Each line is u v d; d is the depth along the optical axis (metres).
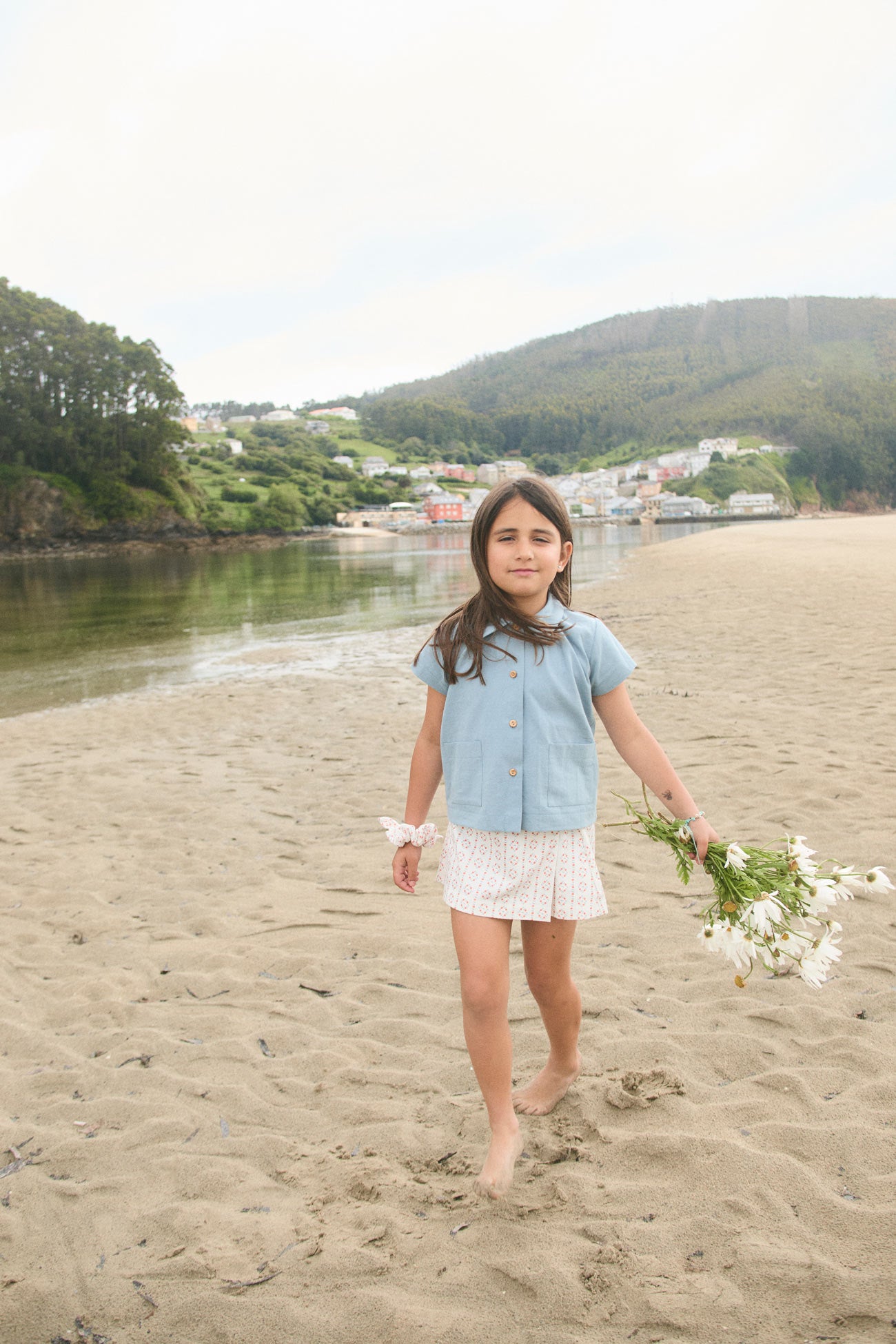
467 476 188.62
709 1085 2.36
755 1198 1.91
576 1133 2.19
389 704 8.74
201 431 181.75
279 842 4.80
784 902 1.89
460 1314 1.66
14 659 14.23
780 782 4.93
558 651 2.04
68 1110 2.46
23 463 77.25
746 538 38.88
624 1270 1.73
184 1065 2.66
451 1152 2.16
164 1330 1.69
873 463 170.38
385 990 3.06
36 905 4.08
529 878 2.00
